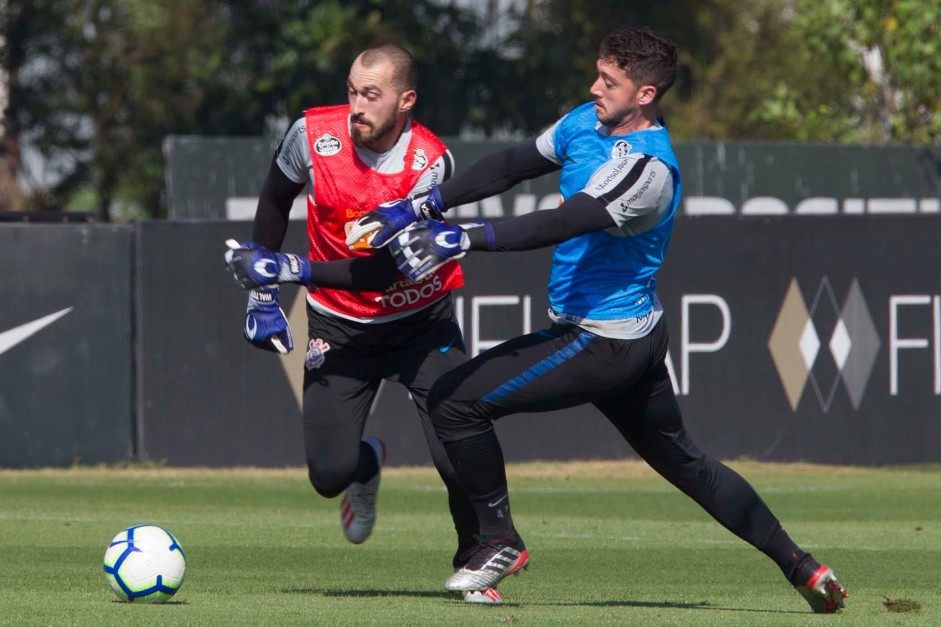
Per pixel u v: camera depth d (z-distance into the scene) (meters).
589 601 21.02
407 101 19.89
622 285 17.78
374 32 93.94
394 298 20.22
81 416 44.91
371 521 21.56
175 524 33.28
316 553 28.17
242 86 100.75
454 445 18.42
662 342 18.33
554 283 18.19
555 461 46.75
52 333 44.69
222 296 45.31
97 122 105.06
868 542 30.86
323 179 20.11
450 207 18.48
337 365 20.66
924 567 26.62
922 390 46.75
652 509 37.84
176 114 105.69
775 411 46.53
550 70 99.94
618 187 17.09
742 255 46.44
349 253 20.42
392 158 20.11
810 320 46.56
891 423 46.72
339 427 20.56
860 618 18.20
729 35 112.38
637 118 17.62
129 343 45.19
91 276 44.88
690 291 46.28
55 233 44.62
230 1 103.12
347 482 20.69
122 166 105.31
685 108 109.12
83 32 103.44
